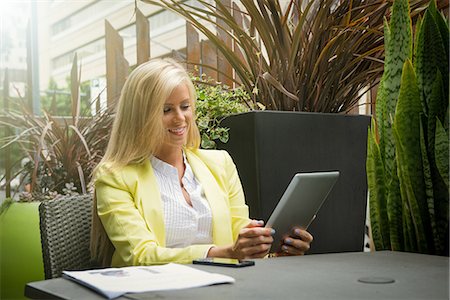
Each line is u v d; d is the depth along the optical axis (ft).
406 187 5.53
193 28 9.95
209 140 7.40
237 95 7.97
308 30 7.39
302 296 3.09
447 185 5.45
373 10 7.45
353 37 7.39
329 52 7.30
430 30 5.69
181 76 6.20
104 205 5.62
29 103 9.81
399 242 5.81
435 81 5.56
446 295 3.08
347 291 3.20
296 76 7.52
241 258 5.04
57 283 3.56
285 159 6.99
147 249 5.29
